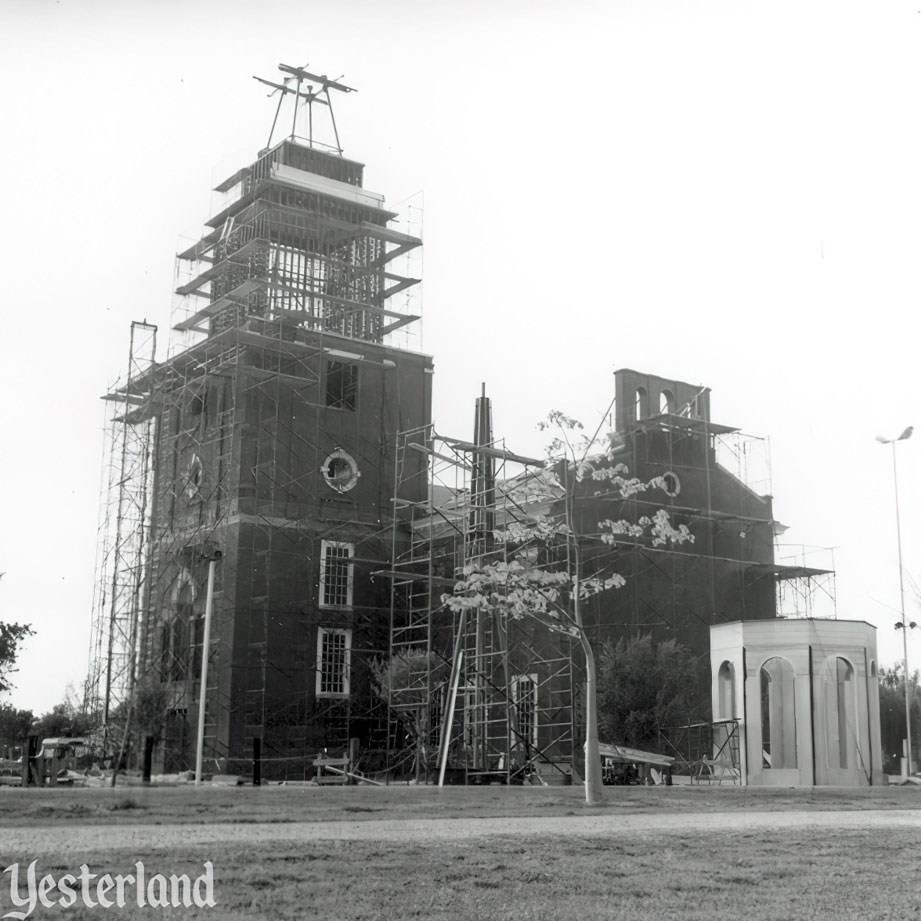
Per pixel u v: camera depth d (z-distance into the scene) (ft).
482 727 190.80
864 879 52.85
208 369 212.43
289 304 225.15
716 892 48.80
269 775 190.19
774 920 43.27
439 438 192.03
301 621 200.54
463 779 177.17
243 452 201.98
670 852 61.62
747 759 182.60
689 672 190.49
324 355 215.92
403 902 45.19
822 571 224.53
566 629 118.62
